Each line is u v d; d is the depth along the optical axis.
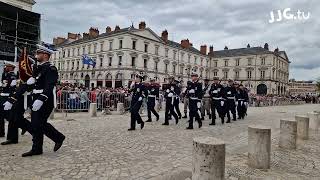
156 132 9.69
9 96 7.52
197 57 73.75
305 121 9.28
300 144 8.41
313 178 5.26
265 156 5.62
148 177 4.91
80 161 5.74
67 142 7.52
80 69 63.88
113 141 7.86
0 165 5.30
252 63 74.06
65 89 17.64
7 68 7.75
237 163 6.00
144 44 57.94
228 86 14.68
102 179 4.73
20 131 8.88
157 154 6.54
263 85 72.56
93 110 14.61
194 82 10.94
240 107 15.86
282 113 22.17
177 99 13.41
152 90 12.82
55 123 11.22
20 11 18.92
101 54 59.12
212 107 12.56
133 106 10.06
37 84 6.09
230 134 9.94
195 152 4.16
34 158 5.83
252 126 5.83
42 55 6.12
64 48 69.56
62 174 4.91
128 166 5.52
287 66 85.62
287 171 5.62
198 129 10.79
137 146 7.30
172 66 65.19
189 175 5.07
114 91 20.27
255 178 5.09
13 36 18.88
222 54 79.31
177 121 12.20
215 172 4.03
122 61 55.00
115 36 56.12
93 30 62.59
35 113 6.01
